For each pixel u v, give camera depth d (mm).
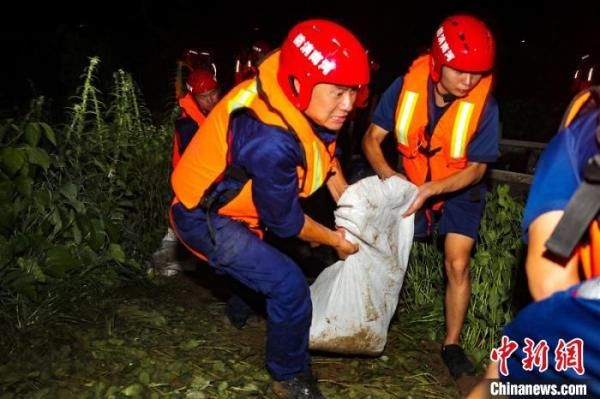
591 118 1724
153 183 5023
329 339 3275
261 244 3053
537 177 1743
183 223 3074
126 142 4852
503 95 13711
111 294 4309
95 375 3436
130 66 12445
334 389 3479
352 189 3195
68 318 3916
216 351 3777
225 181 2949
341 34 2648
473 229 3590
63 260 3930
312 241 3082
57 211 4031
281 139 2701
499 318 3916
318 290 3385
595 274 1672
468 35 3133
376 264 3275
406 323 4191
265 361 3521
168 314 4180
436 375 3717
